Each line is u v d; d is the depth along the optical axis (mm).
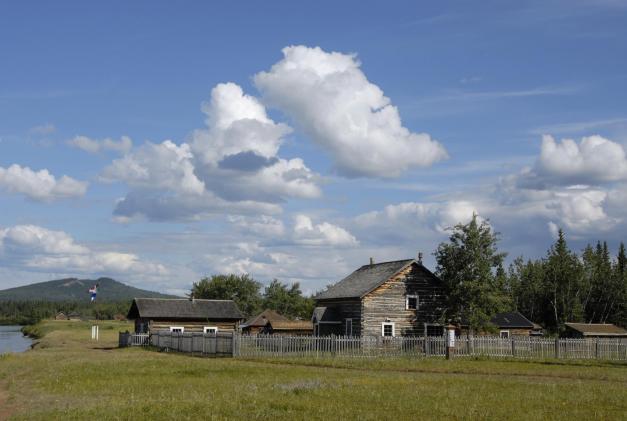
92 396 25844
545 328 108062
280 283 141125
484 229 66062
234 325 76250
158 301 75312
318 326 67125
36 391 27797
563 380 34812
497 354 55000
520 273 126438
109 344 77562
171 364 41250
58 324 172125
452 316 65375
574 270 112062
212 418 20062
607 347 56656
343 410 21719
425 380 32688
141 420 19797
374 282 65000
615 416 21469
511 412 21891
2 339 114750
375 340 53500
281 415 20734
